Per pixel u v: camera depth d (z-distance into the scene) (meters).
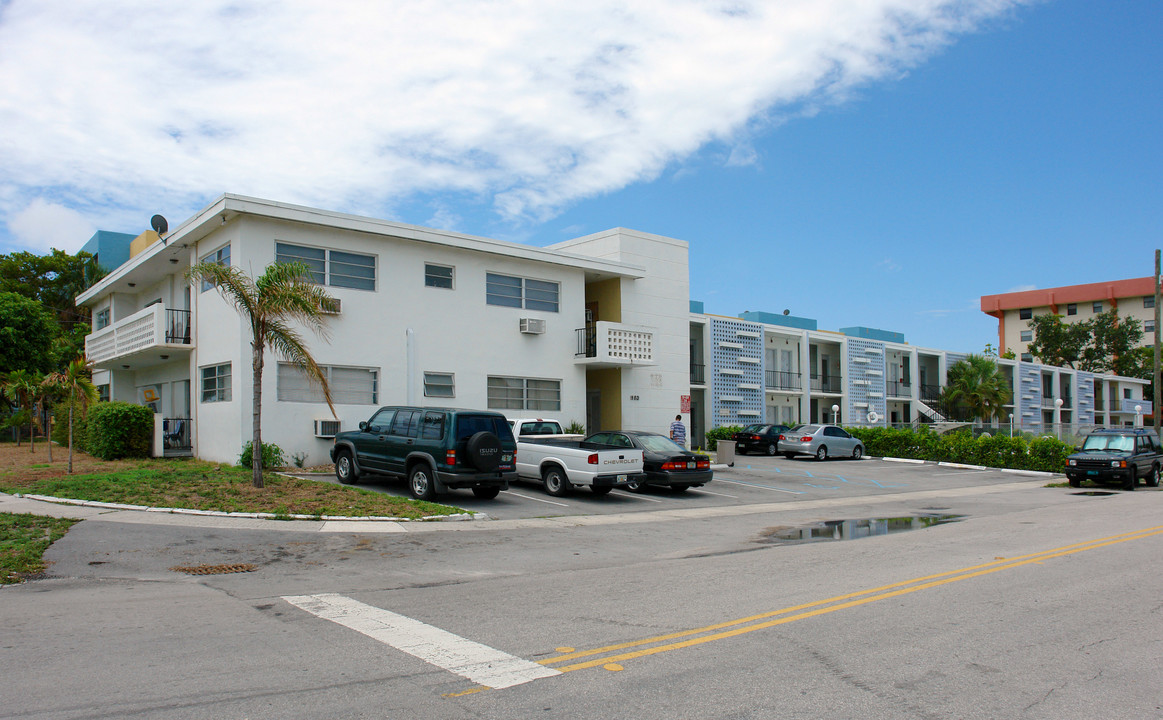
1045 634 6.39
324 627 6.42
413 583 8.39
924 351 48.62
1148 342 81.19
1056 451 27.14
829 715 4.56
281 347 15.17
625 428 27.14
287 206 19.12
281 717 4.40
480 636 6.18
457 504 15.14
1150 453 22.83
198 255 21.19
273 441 18.94
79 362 19.09
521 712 4.53
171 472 16.38
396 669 5.30
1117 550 10.79
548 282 25.44
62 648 5.71
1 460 20.23
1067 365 80.62
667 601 7.51
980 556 10.30
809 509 16.47
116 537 10.41
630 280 27.92
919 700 4.84
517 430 19.19
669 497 17.92
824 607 7.26
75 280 39.34
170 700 4.64
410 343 21.34
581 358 25.56
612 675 5.23
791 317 43.59
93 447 21.50
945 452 29.81
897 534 12.66
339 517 12.55
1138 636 6.36
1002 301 89.94
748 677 5.22
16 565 8.61
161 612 6.89
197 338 21.22
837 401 42.97
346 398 20.31
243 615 6.82
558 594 7.84
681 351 29.45
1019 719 4.55
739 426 33.69
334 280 20.41
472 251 23.05
